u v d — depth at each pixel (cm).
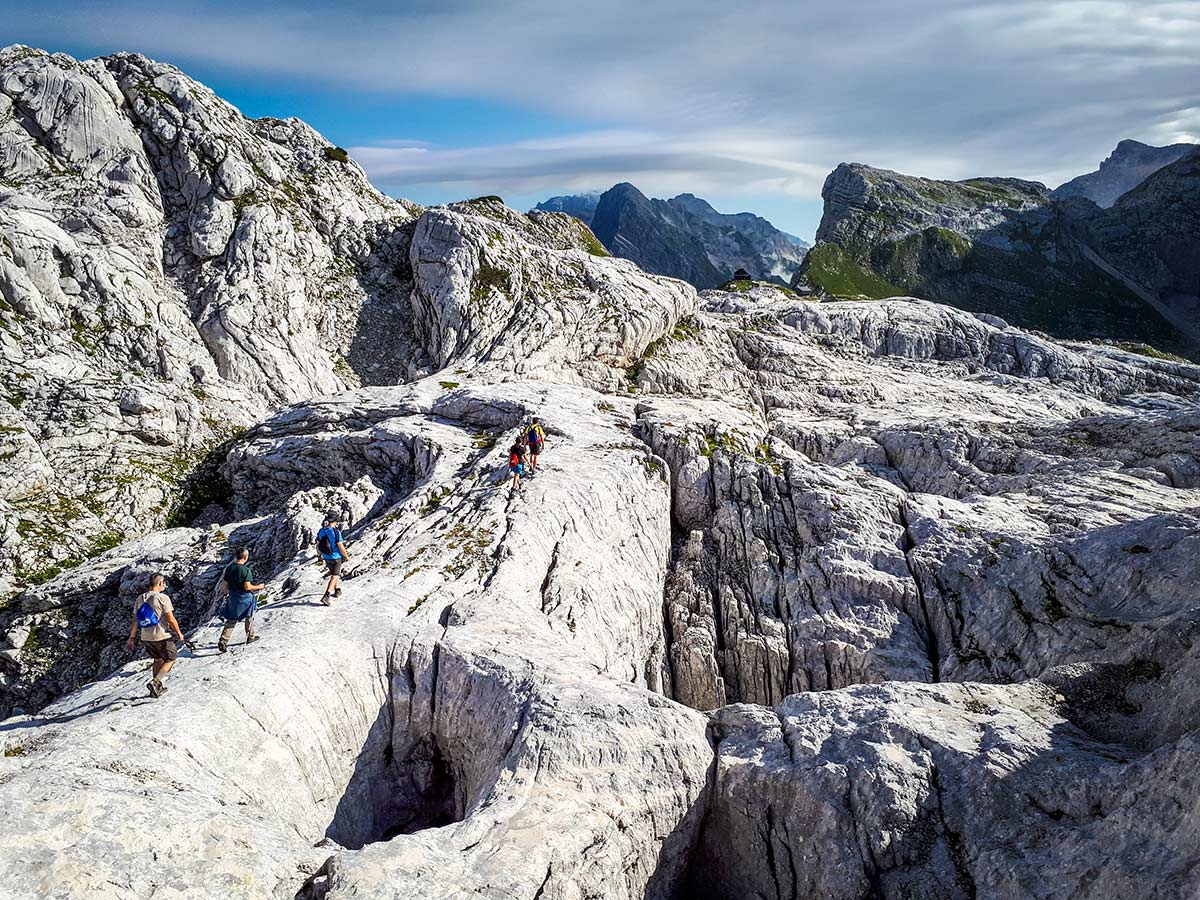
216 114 6444
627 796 1653
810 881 1647
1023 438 4434
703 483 4066
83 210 5466
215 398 5038
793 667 3256
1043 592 2914
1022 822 1516
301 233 6297
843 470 4159
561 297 6288
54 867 1150
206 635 2094
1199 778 1275
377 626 2173
